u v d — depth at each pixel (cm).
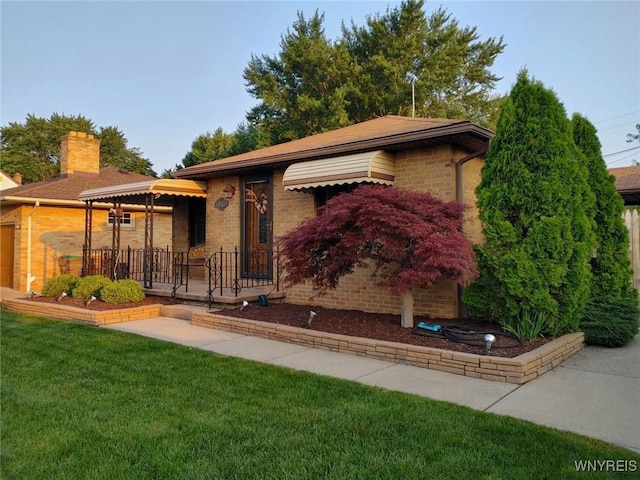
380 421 428
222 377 570
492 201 735
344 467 342
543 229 685
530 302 684
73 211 1886
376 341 683
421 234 668
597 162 859
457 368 596
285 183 996
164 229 2142
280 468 342
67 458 361
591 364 642
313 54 2986
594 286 823
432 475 330
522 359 564
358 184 941
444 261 643
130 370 603
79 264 1816
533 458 354
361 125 1348
